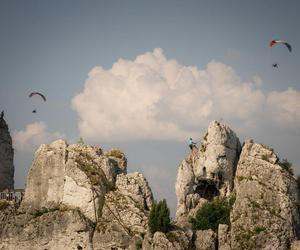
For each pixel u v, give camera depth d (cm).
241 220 16512
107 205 17000
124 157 18238
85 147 17775
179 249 16038
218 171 17812
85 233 16750
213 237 16575
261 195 16625
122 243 16488
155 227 16300
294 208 16662
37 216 17400
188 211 17862
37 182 17750
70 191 17288
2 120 19875
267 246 16200
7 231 17400
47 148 17850
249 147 17375
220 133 17925
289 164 17412
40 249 17025
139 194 17225
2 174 19625
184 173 18125
